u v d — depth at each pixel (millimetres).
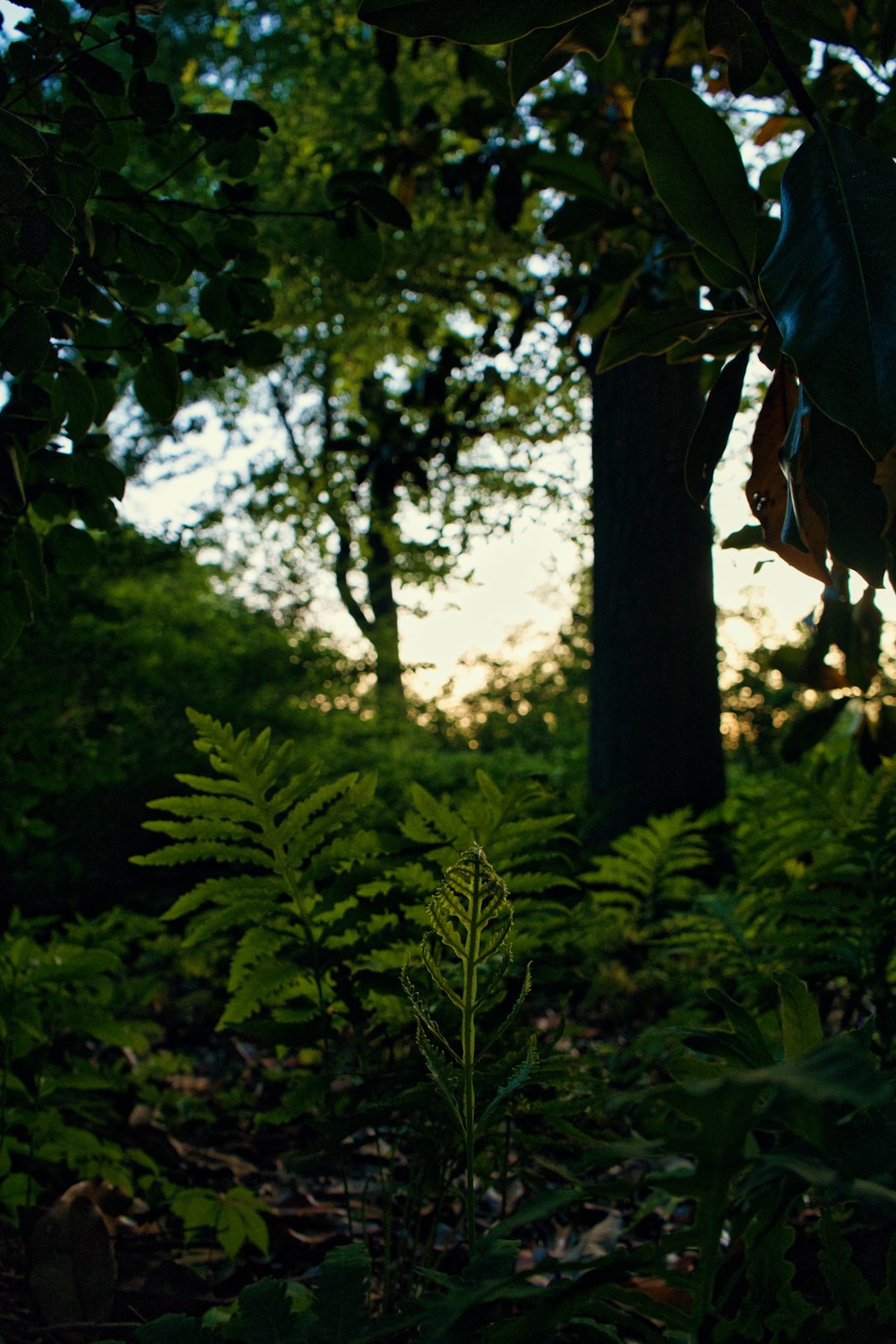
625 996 3004
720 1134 643
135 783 7609
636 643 5945
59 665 5371
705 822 3572
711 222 1160
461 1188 1633
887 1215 588
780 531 1209
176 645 8859
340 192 1667
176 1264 1704
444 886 986
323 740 9211
